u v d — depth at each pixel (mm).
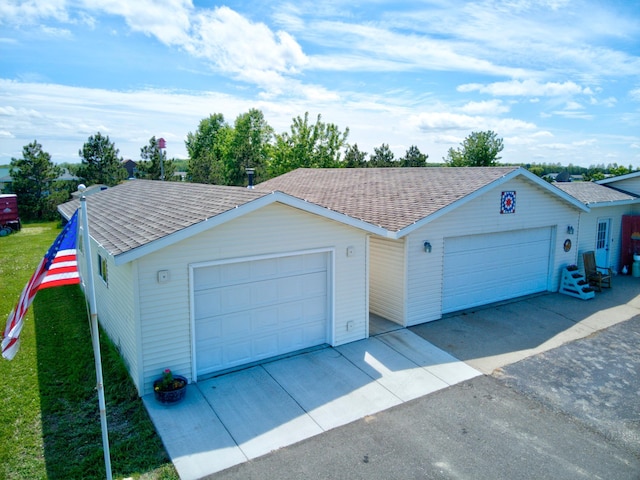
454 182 12898
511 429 6926
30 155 36438
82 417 7125
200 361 8422
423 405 7586
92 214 12695
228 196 9508
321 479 5801
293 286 9344
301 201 8742
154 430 6789
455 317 11867
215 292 8383
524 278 13820
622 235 16938
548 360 9344
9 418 7102
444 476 5871
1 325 11422
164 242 7312
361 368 8859
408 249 10906
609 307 12781
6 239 26422
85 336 10414
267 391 7945
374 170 17953
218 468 6000
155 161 36938
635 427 7012
